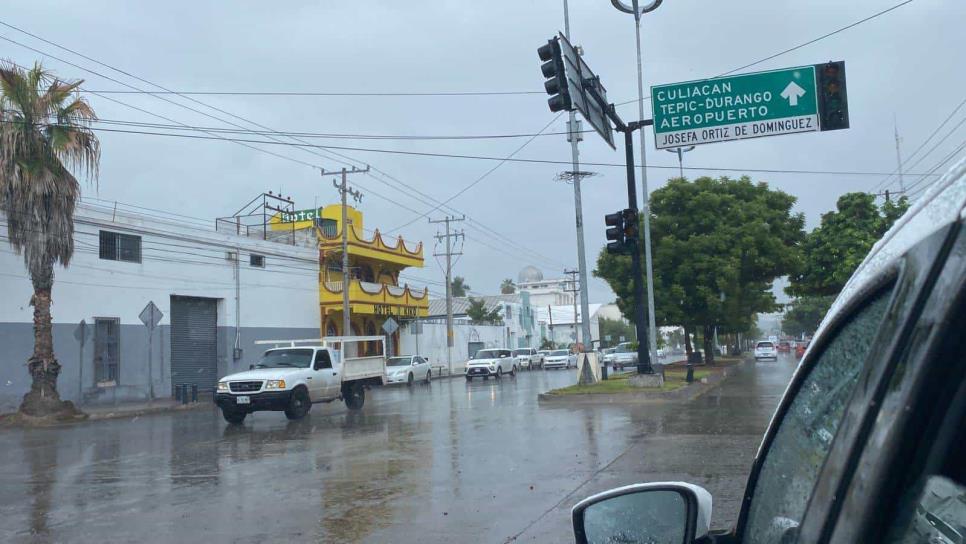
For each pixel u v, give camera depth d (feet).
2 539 26.22
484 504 29.07
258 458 43.19
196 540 25.49
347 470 37.65
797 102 48.26
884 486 3.94
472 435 48.91
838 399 5.13
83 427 68.03
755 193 125.29
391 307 148.25
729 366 137.69
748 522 6.63
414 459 40.14
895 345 4.02
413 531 25.62
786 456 6.00
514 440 45.60
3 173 71.87
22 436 61.16
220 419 74.13
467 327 204.03
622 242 70.69
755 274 124.36
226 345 111.04
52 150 74.08
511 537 24.43
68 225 76.69
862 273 4.92
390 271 163.32
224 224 121.29
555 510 27.71
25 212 73.61
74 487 35.81
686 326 126.72
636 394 67.72
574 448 41.34
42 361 76.38
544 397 70.33
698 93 49.78
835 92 44.55
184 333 105.70
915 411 3.82
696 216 118.93
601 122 57.11
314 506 29.94
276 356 68.64
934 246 3.91
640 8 76.18
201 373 107.96
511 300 280.51
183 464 42.16
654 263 119.75
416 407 74.33
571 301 447.42
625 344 171.53
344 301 121.60
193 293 105.81
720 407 59.31
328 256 136.77
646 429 47.70
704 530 7.47
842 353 5.17
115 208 94.43
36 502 32.35
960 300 3.63
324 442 49.03
